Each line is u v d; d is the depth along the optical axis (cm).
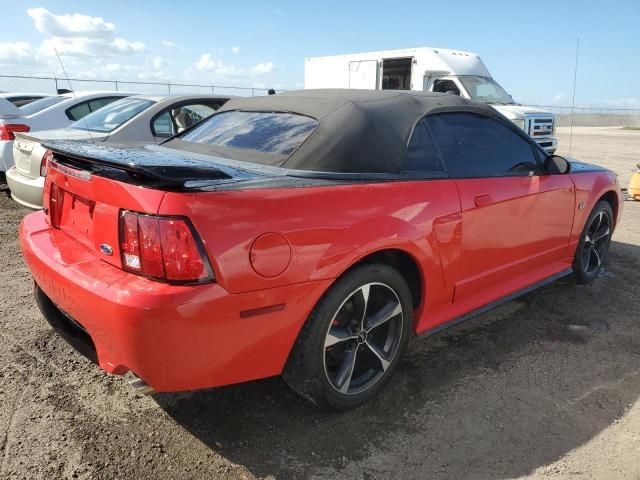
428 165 292
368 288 255
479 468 228
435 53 1278
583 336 353
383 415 264
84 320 218
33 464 222
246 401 274
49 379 288
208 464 227
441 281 295
